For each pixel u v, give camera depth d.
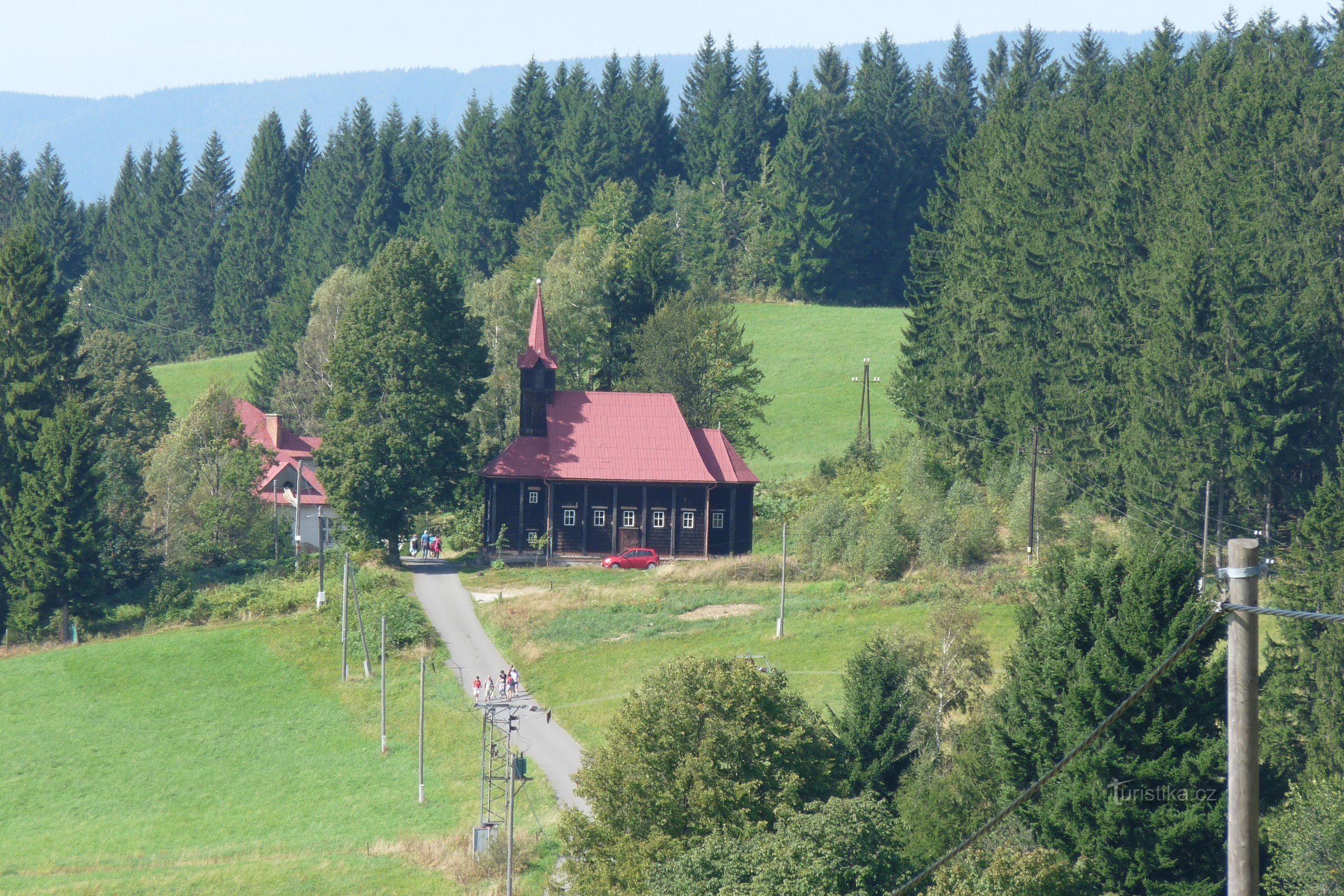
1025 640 96.19
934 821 86.19
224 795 120.56
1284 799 79.06
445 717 132.50
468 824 110.81
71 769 127.38
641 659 139.00
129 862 106.88
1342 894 67.00
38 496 174.00
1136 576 83.50
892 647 101.50
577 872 83.69
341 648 151.12
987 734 91.12
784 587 143.00
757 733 84.56
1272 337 164.88
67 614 173.75
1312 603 102.81
